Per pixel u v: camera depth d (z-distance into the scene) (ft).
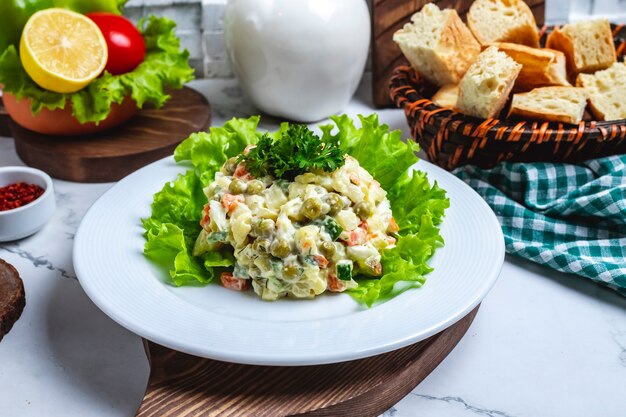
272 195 3.80
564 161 4.79
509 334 3.92
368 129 4.54
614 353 3.78
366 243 3.79
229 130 4.73
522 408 3.44
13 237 4.58
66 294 4.19
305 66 5.55
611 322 4.01
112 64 5.34
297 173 3.89
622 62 5.60
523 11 5.35
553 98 4.71
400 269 3.66
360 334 3.28
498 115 5.05
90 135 5.52
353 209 3.80
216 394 3.27
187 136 5.53
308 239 3.58
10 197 4.71
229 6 5.67
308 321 3.42
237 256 3.73
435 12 5.27
